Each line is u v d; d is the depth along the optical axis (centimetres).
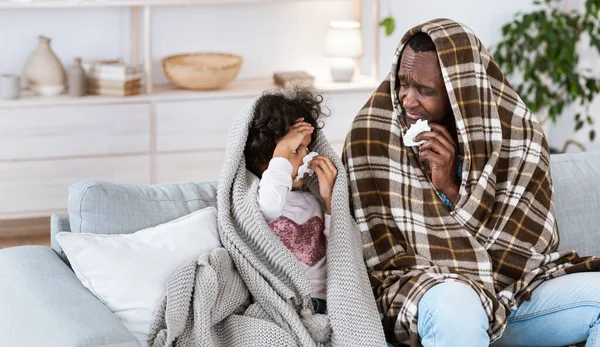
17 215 386
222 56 423
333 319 200
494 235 222
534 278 219
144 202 215
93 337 167
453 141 221
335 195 214
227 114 406
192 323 193
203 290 191
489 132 221
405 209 224
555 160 255
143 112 393
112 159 393
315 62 450
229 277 201
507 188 224
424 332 195
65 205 392
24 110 376
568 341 207
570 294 207
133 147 396
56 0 379
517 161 225
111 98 387
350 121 423
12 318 186
